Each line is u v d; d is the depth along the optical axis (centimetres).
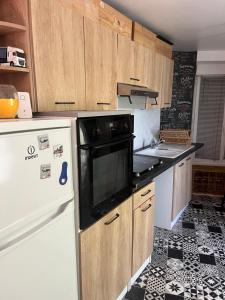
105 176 144
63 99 143
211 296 189
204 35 275
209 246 257
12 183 85
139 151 309
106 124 137
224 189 394
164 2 184
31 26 119
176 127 393
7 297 88
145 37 236
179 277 210
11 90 108
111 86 189
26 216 92
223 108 389
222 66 364
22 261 92
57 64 136
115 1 184
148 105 257
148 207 202
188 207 355
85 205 127
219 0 179
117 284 171
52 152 102
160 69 277
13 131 83
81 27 150
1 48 114
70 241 120
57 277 113
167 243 261
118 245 165
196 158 413
